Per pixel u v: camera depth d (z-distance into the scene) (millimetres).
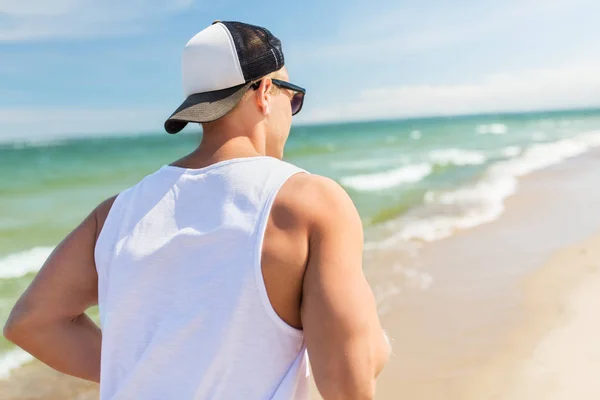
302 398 1147
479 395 3717
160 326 1130
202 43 1248
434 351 4383
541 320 4898
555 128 55031
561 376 3900
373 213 10656
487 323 4883
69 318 1389
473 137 44375
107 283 1247
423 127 79125
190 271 1126
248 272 1075
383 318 5062
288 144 41844
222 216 1126
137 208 1256
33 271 8195
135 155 40281
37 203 16422
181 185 1223
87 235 1354
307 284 1072
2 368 4562
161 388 1112
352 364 1029
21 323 1343
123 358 1169
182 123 1290
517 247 7484
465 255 7160
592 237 7887
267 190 1122
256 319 1082
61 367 1398
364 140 48031
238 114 1266
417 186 14516
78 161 34156
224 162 1199
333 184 1154
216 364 1084
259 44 1268
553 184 13703
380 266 6762
